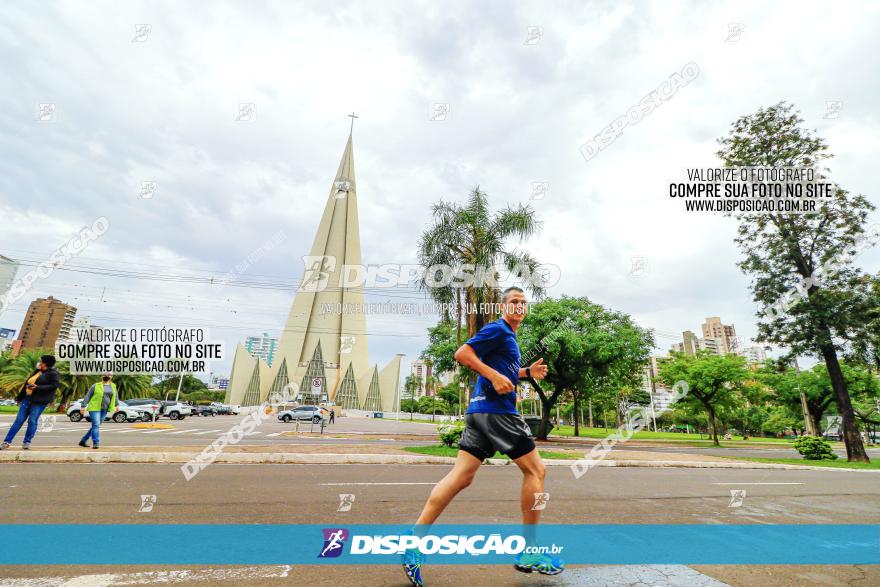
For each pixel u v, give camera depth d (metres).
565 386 25.09
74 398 36.56
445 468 8.54
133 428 18.91
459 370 29.39
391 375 100.88
